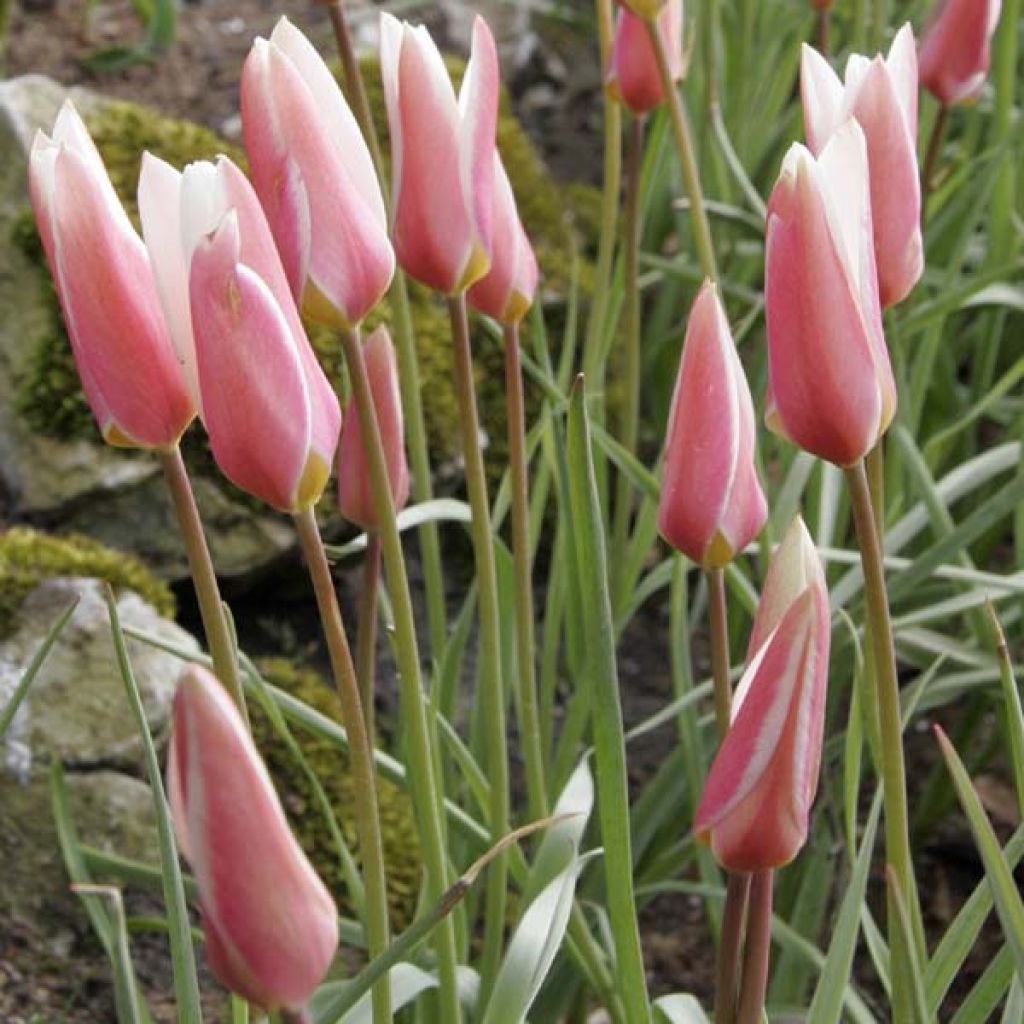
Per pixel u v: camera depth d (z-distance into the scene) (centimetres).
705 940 95
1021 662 97
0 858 85
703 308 62
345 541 102
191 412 60
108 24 142
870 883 95
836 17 122
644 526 87
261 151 62
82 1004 83
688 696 81
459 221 67
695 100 121
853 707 70
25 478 99
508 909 89
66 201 59
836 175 59
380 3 146
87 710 87
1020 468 88
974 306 112
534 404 114
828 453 60
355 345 63
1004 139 104
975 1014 67
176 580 100
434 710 74
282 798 90
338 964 85
